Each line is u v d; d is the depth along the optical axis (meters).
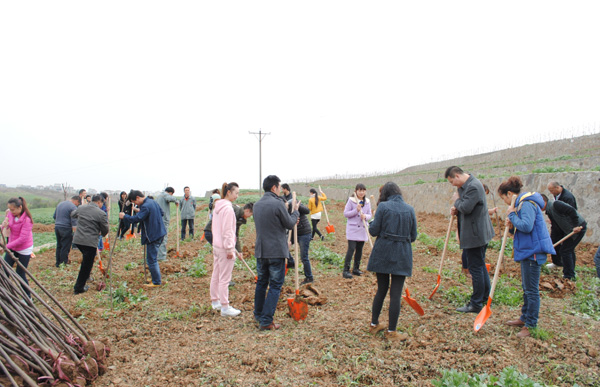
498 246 9.41
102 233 7.30
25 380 3.24
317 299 6.01
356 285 6.96
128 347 4.72
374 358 4.18
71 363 3.66
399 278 4.62
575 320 5.10
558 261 7.48
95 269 9.23
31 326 3.73
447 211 16.42
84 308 6.09
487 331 4.75
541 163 19.95
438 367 3.96
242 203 34.47
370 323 5.02
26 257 6.70
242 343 4.69
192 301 6.42
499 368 3.89
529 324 4.60
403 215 4.61
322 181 60.62
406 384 3.71
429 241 10.75
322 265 8.55
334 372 3.97
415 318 5.27
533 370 3.90
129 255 11.04
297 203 5.55
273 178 5.27
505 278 7.03
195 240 13.38
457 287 6.29
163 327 5.33
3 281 3.88
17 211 6.55
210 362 4.23
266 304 5.09
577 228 6.65
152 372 4.07
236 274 8.09
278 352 4.41
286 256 5.12
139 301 6.45
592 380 3.68
